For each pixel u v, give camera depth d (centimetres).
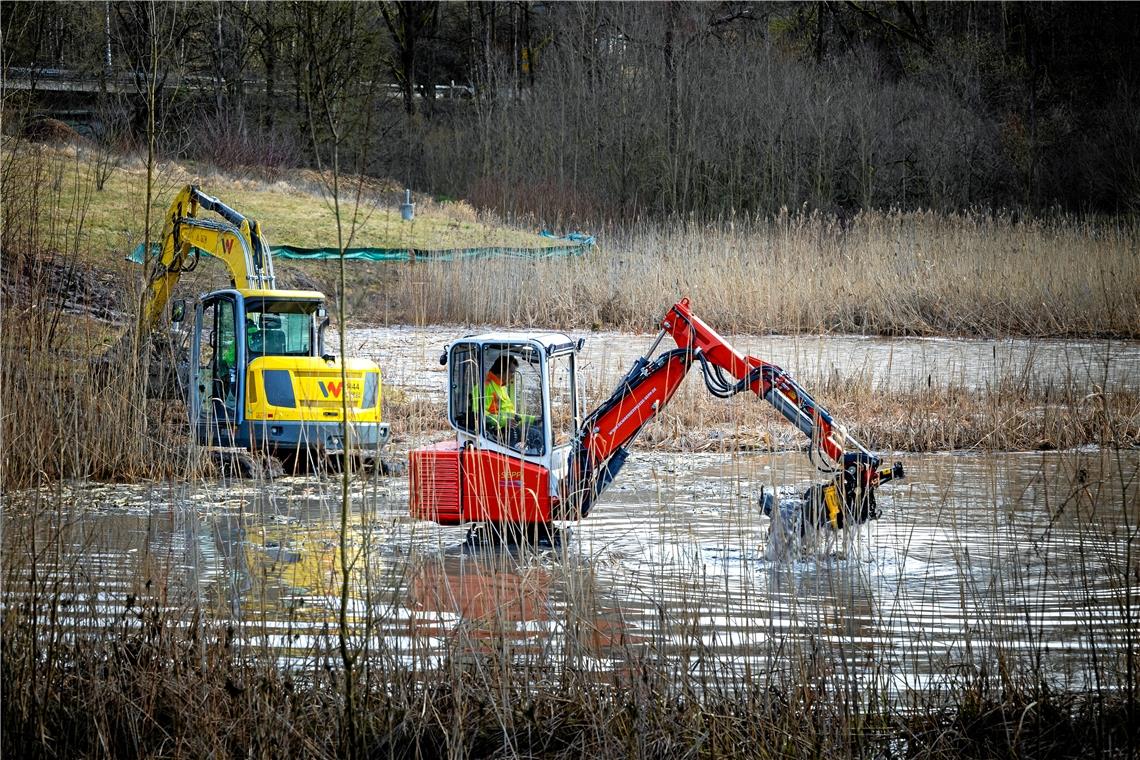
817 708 2386
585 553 3844
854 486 3778
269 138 16288
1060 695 2508
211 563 3662
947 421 6009
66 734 2308
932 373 7962
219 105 15900
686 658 2486
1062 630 3006
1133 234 12000
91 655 2503
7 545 2848
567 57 19812
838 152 17600
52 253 4659
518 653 2733
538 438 4066
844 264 11288
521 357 4119
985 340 10044
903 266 11125
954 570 3612
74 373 4703
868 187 17162
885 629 3048
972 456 5559
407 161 18825
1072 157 19150
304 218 13038
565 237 14675
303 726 2327
